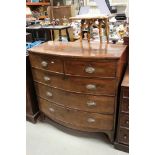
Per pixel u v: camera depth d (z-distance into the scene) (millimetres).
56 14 2953
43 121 2209
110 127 1680
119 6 2502
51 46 1870
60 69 1633
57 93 1788
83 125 1789
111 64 1406
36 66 1835
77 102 1695
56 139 1928
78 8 2865
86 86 1574
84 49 1661
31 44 2188
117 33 2068
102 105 1599
